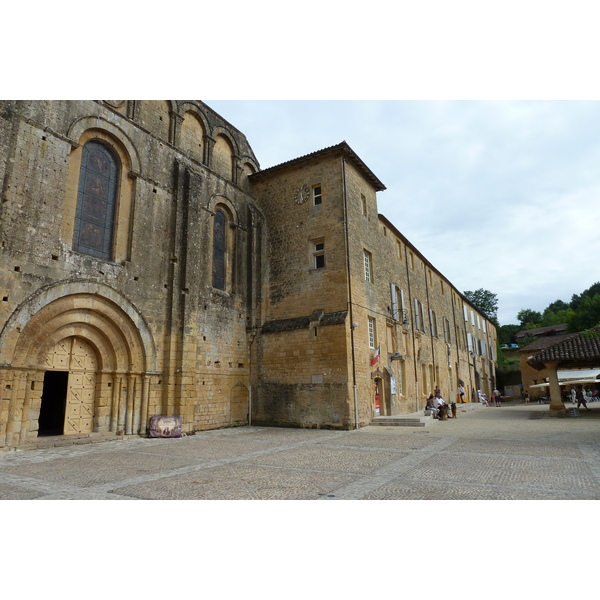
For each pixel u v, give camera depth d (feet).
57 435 48.91
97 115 54.19
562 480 27.12
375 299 78.95
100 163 55.42
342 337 65.26
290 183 77.97
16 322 43.34
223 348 69.10
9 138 44.32
